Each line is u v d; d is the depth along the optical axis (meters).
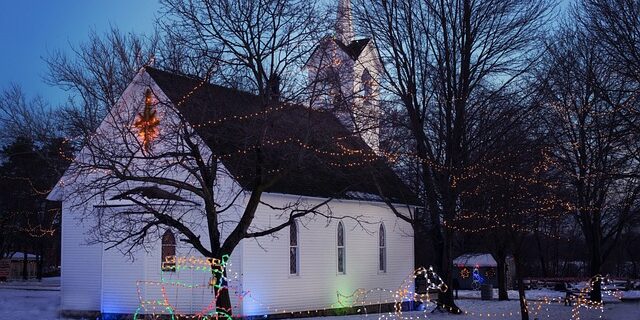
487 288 48.84
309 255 32.78
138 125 24.97
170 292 30.03
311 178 30.02
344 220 35.31
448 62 33.03
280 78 24.00
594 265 40.56
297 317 31.48
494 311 35.31
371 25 33.91
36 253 80.31
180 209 29.45
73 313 32.09
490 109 33.44
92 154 23.22
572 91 35.62
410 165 34.38
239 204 29.22
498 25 33.62
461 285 70.44
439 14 33.34
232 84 24.30
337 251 34.62
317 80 23.89
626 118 25.98
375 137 36.81
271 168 25.78
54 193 33.12
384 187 38.41
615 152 35.12
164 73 25.84
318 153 28.39
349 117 30.80
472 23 33.34
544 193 31.20
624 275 86.75
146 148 22.91
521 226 27.34
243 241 29.03
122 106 27.12
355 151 29.64
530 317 31.34
